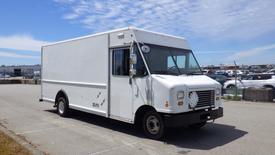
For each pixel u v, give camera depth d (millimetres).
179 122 6480
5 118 10023
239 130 8203
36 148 6020
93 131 7973
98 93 8539
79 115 10672
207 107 7195
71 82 9883
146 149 6215
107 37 8117
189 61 8141
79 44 9430
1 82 37531
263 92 15984
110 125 8820
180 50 8031
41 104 14281
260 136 7477
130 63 7152
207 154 5867
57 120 9672
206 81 7422
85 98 9164
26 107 13109
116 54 7836
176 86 6398
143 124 7246
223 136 7461
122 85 7648
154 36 7582
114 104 7938
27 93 21422
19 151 5449
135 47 7191
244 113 11539
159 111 6637
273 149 6234
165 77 6809
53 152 5949
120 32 7672
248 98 16594
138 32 7297
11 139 6496
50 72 11281
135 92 7250
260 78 21906
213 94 7430
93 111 8766
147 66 6980
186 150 6160
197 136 7453
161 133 6797
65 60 10250
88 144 6598
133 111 7336
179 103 6453
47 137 7234
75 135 7484
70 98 9984
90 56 8883
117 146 6438
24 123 9094
